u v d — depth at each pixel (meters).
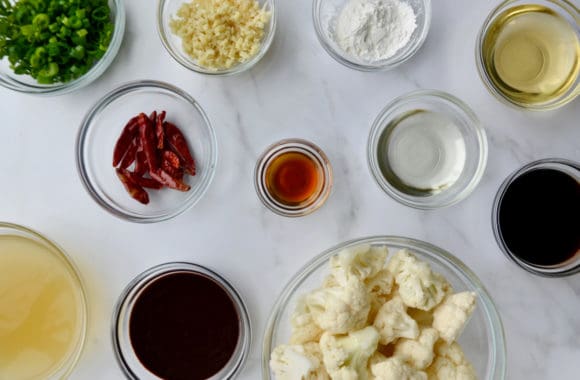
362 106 0.53
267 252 0.53
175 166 0.53
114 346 0.52
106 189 0.54
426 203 0.53
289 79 0.53
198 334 0.53
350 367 0.46
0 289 0.52
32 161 0.54
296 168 0.54
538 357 0.54
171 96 0.54
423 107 0.54
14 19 0.51
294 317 0.49
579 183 0.52
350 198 0.53
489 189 0.54
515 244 0.52
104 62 0.52
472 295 0.47
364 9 0.51
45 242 0.52
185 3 0.52
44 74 0.51
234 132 0.53
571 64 0.53
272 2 0.52
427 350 0.47
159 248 0.53
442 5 0.53
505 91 0.52
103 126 0.54
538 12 0.53
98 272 0.54
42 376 0.53
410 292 0.47
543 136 0.54
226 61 0.52
